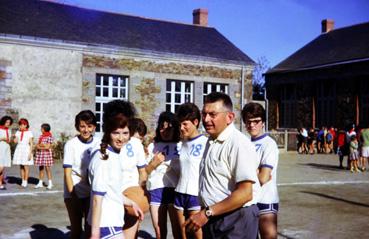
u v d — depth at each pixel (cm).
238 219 343
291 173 1591
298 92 3212
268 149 439
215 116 349
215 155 349
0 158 1073
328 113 2983
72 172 494
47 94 1789
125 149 479
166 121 556
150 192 558
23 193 1026
